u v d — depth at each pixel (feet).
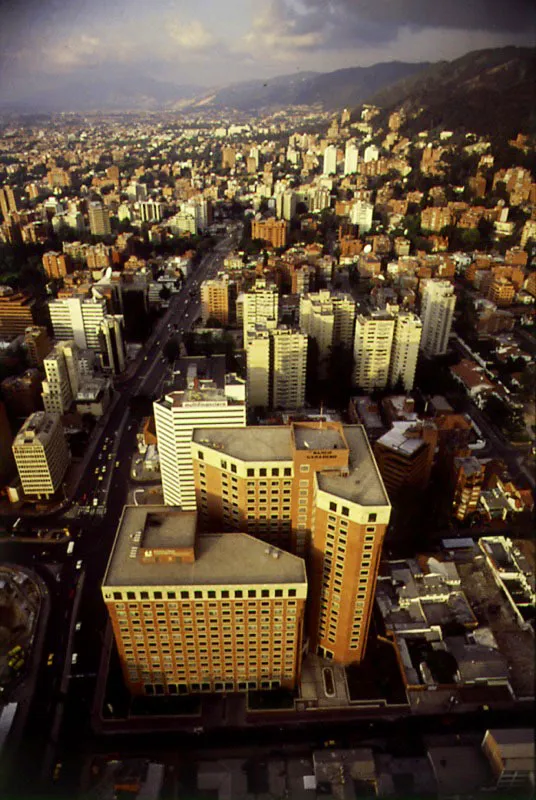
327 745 527.81
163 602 494.18
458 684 575.79
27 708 568.00
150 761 512.63
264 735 538.47
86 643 633.61
